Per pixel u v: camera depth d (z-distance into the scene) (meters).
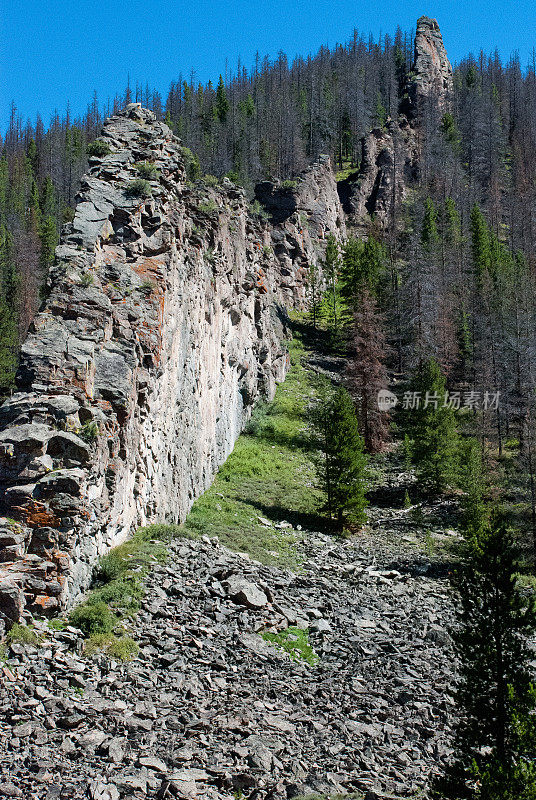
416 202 124.50
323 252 102.81
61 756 14.78
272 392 65.06
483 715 16.25
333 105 156.12
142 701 17.80
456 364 75.00
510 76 190.50
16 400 24.12
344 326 80.19
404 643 26.23
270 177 113.62
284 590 29.83
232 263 51.62
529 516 42.66
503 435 63.22
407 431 60.69
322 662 23.89
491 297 77.81
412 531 44.28
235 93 149.25
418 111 164.38
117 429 26.91
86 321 27.53
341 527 43.16
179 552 28.97
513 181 141.75
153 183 35.38
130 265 32.12
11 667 17.59
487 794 13.75
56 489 22.03
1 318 58.22
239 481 47.31
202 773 15.05
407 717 20.20
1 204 102.19
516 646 16.66
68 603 21.44
